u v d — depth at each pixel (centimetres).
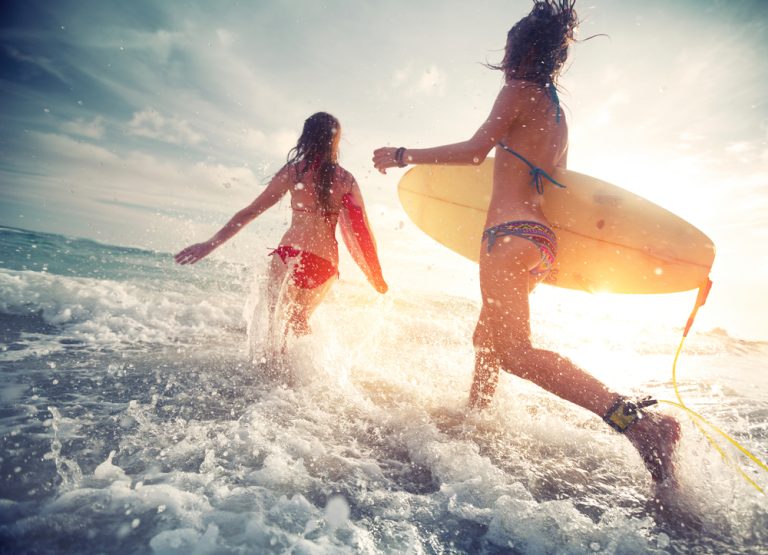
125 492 109
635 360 447
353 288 680
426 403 210
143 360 232
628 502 131
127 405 169
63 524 96
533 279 194
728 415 235
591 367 386
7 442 131
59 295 358
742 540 113
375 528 106
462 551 101
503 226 183
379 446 156
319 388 210
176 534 95
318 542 97
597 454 167
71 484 113
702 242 207
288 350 239
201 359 241
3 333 260
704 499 132
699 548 108
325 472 132
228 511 105
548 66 192
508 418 198
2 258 577
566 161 219
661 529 116
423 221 286
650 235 213
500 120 189
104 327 298
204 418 163
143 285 489
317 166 248
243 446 142
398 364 288
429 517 114
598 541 108
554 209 219
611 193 218
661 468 137
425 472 141
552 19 189
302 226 249
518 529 111
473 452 154
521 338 172
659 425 141
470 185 273
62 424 148
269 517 104
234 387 201
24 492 107
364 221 254
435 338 412
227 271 698
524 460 157
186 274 635
